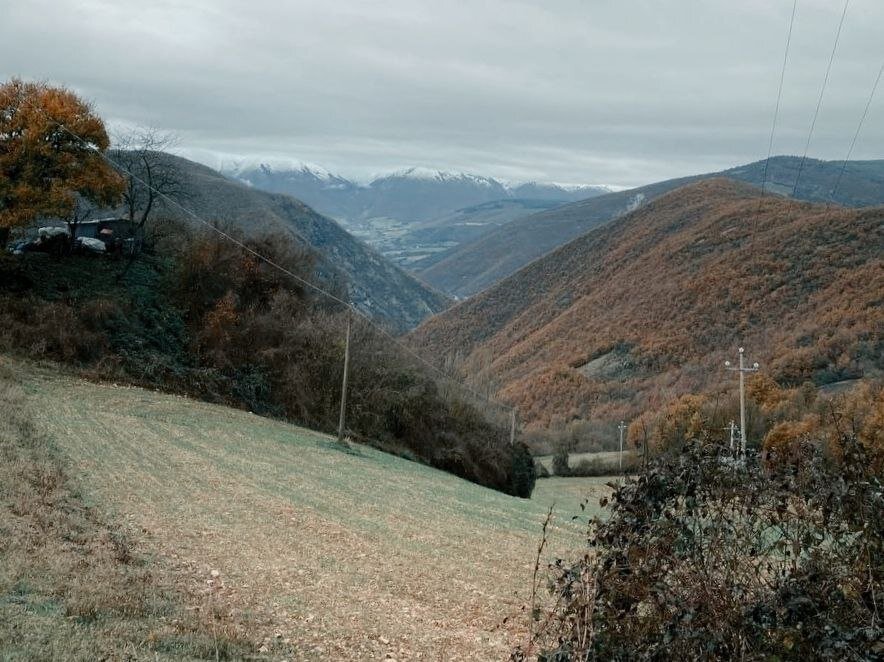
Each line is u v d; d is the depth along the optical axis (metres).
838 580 7.38
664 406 95.12
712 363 122.12
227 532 21.91
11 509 18.09
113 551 16.88
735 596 7.62
